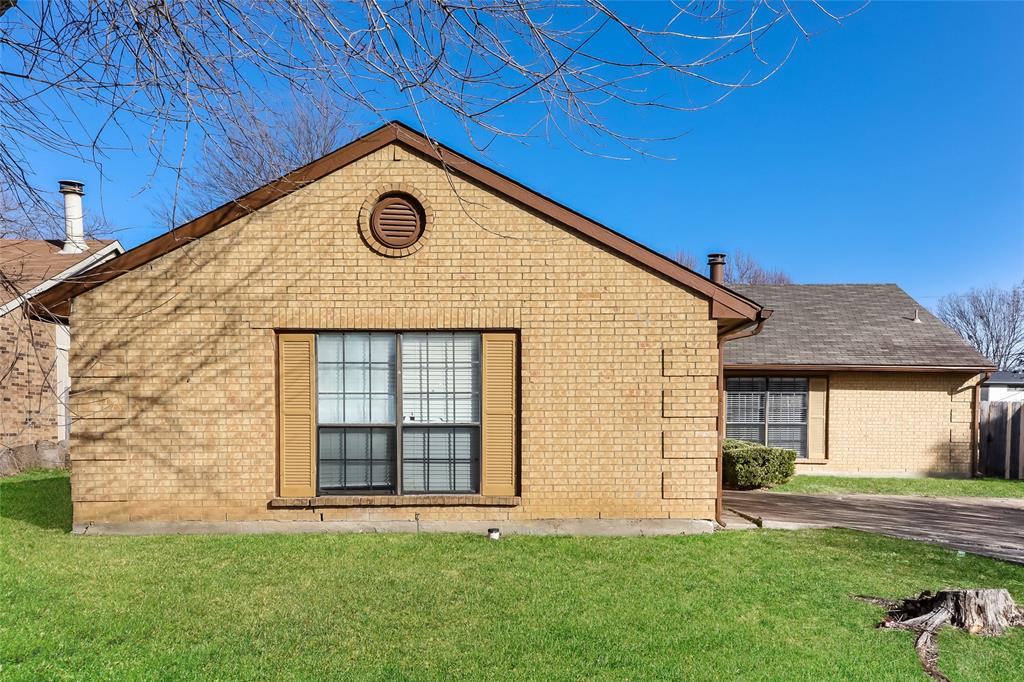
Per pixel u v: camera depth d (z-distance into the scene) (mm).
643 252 7215
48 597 4938
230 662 3889
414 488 7344
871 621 4680
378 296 7195
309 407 7230
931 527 8133
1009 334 43969
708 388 7223
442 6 3990
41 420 13531
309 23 4164
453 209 7227
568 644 4180
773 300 16469
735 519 7961
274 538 6648
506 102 4289
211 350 7098
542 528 7098
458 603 4875
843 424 13586
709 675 3789
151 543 6441
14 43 4414
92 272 6816
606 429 7227
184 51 4516
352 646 4121
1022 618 4770
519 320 7230
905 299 16281
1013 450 13703
